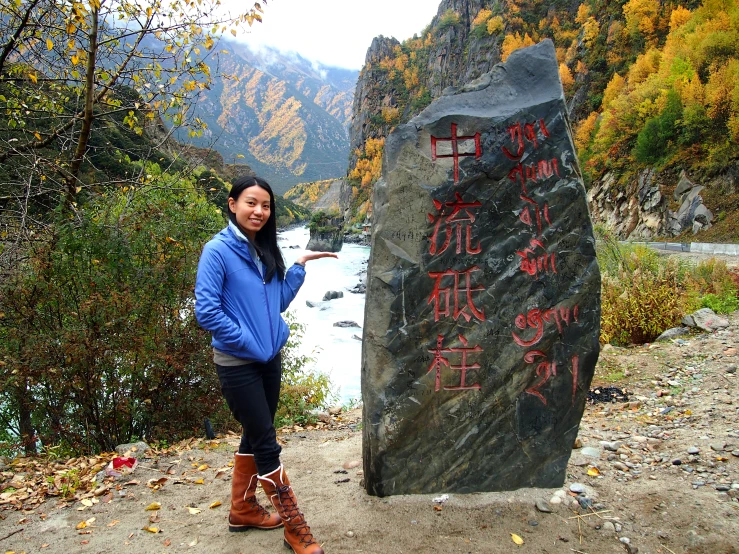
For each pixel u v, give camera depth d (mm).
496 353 3092
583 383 3164
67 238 4457
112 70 5844
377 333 3023
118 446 4402
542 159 3043
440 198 2994
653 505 3025
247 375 2541
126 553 2742
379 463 3107
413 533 2834
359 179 101875
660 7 47281
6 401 4676
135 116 6020
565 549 2703
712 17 37750
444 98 3062
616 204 35344
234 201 2625
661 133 32375
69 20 4883
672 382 5355
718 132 29844
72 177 5320
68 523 3070
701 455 3611
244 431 2684
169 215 5035
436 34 105375
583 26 57312
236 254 2568
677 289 8016
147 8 5512
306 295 25594
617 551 2688
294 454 4160
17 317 4379
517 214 3049
